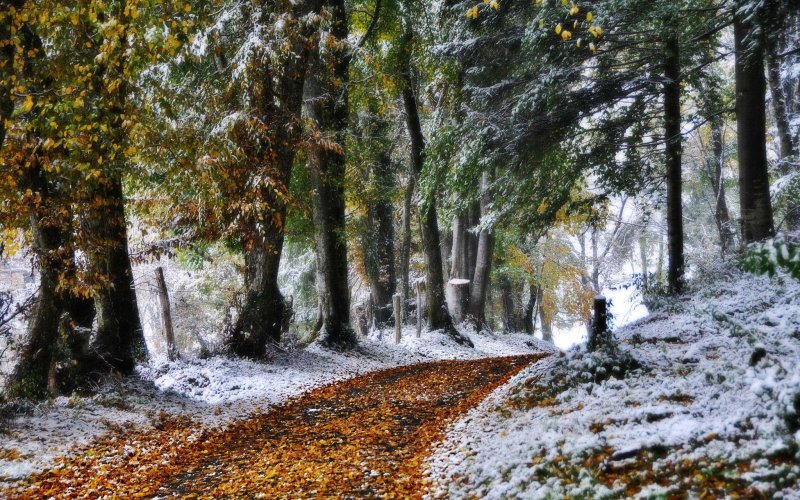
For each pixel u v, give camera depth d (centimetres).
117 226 1162
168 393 1138
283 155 1469
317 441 818
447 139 1519
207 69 1518
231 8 1380
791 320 787
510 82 1499
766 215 1226
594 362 789
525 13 1470
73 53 954
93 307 1098
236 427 945
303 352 1627
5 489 614
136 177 1100
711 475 407
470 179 1522
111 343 1135
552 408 711
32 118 952
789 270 410
